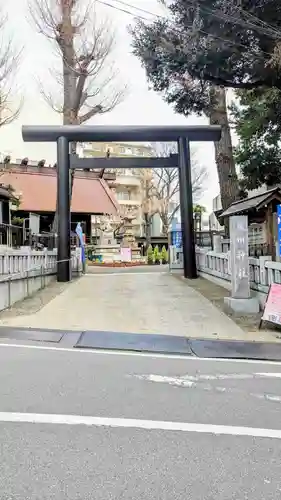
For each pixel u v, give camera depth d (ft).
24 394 15.75
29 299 39.65
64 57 65.82
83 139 56.70
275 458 11.13
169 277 58.49
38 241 69.92
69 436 12.30
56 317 32.14
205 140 58.34
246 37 34.42
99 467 10.53
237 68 36.83
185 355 22.89
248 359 22.29
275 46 32.89
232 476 10.18
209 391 16.71
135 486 9.69
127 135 56.18
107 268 86.02
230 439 12.29
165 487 9.66
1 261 35.50
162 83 43.34
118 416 13.91
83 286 49.37
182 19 37.58
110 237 126.11
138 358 21.85
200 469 10.50
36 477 10.02
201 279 55.01
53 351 22.75
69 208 55.98
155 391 16.53
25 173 97.19
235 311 33.58
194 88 44.34
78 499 9.17
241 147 61.77
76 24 65.16
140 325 30.04
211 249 57.72
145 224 147.13
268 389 17.10
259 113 53.26
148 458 11.03
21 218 84.23
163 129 56.44
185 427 13.12
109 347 24.08
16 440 12.00
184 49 36.09
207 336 27.43
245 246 34.63
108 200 99.60
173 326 29.86
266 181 61.67
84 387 16.72
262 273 34.71
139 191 159.74
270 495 9.38
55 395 15.71
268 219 44.16
